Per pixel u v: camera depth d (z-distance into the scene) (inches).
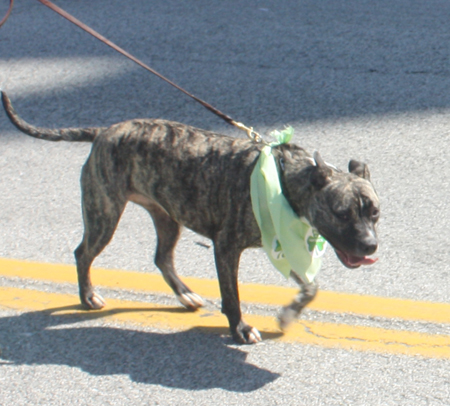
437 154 222.4
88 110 261.0
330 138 234.1
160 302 164.6
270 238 137.7
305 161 138.7
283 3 360.2
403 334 147.5
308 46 305.7
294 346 145.9
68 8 369.7
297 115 249.9
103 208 155.1
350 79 274.7
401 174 212.1
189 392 133.3
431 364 138.1
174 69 290.4
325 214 130.6
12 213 202.8
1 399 133.1
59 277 174.6
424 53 293.4
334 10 347.3
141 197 157.2
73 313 160.7
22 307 163.2
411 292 161.6
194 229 152.3
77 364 142.8
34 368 141.7
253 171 139.0
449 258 173.5
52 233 193.2
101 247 157.9
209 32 326.3
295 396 131.0
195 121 248.8
